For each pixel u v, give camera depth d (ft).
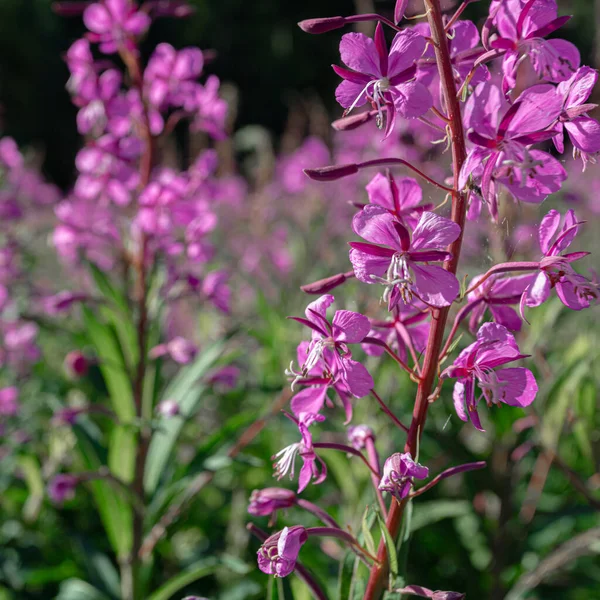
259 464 1.53
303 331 2.17
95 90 1.67
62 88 11.78
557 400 1.59
